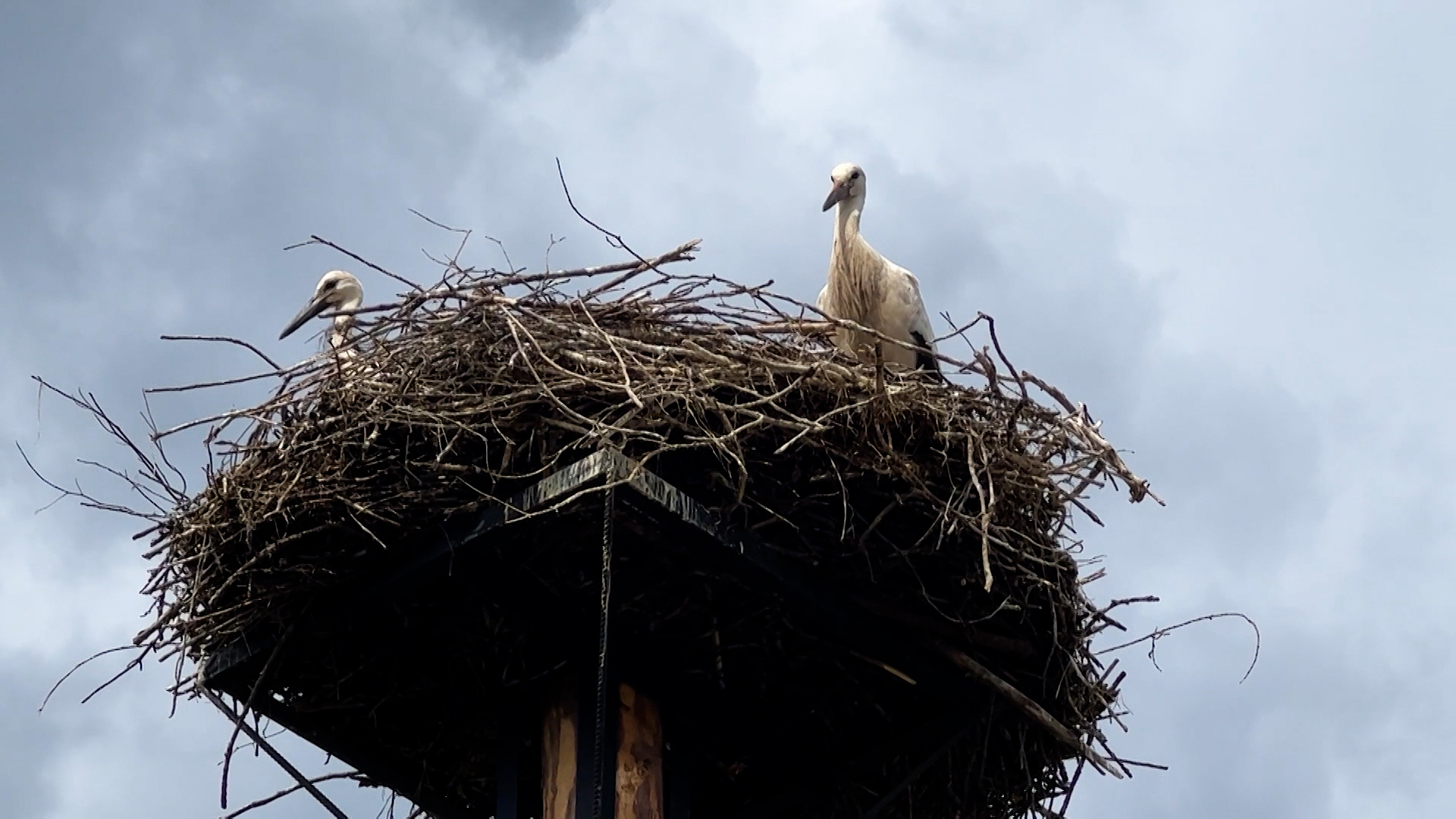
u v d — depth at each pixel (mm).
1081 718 8594
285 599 7895
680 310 8297
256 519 7652
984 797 8766
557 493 7258
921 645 8141
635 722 7844
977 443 8078
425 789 8781
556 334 7875
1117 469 8398
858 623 7949
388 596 7797
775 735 8570
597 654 7859
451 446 7488
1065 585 8445
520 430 7625
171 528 8156
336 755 8617
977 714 8312
